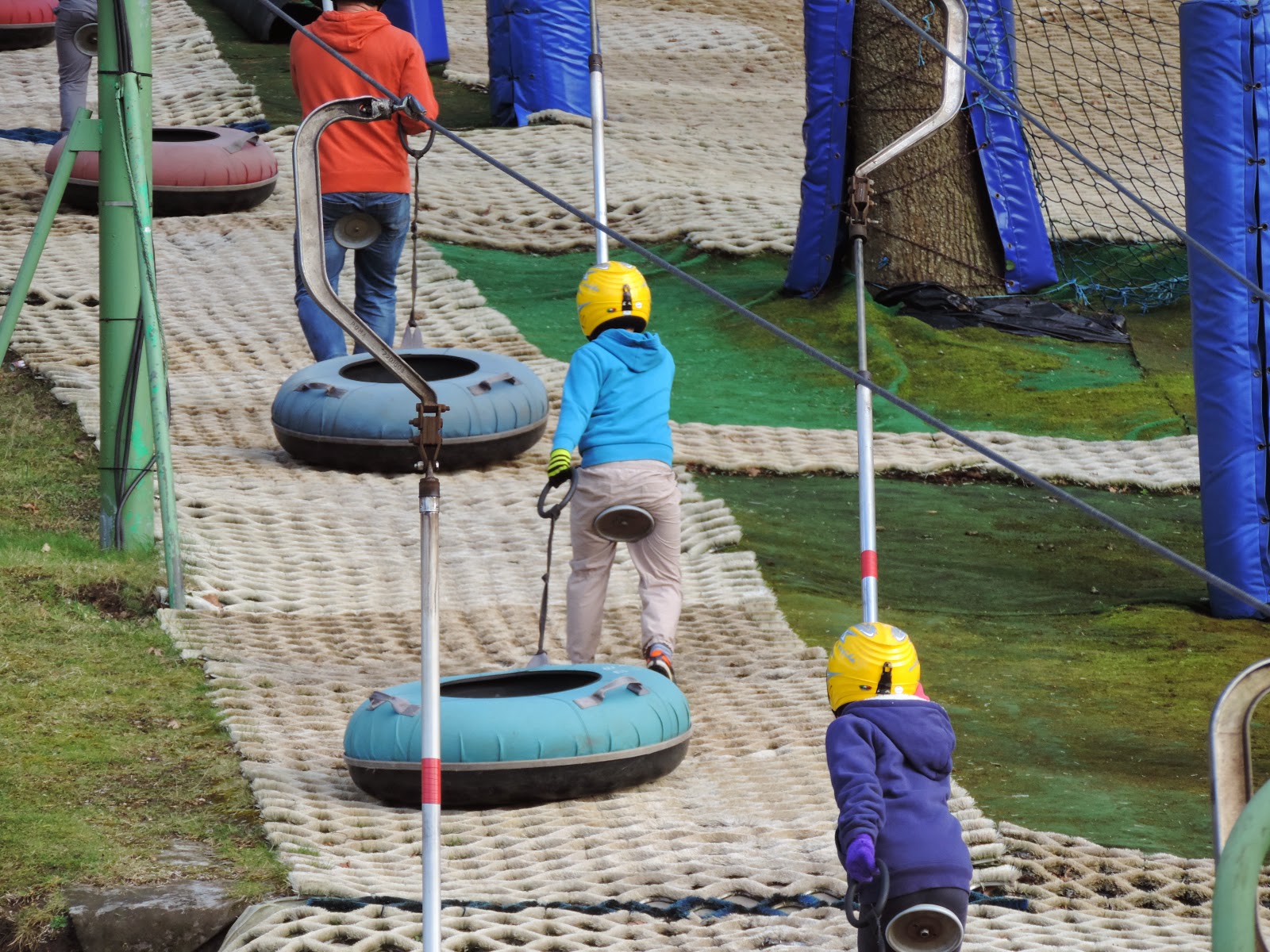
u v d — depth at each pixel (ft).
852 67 176.55
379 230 132.77
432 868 52.85
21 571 104.27
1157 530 130.93
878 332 169.78
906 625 109.91
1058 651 106.63
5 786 78.38
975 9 175.52
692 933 66.80
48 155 207.21
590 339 97.19
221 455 134.10
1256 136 116.06
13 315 113.91
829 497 134.92
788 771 84.23
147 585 105.40
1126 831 79.66
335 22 132.67
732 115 259.80
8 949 66.80
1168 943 66.08
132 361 111.65
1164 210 206.59
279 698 91.91
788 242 193.47
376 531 121.08
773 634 105.19
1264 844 34.42
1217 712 39.50
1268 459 114.52
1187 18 117.08
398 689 83.10
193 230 190.08
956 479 141.28
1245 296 116.16
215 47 273.75
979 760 88.38
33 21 280.10
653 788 82.99
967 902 53.88
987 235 181.78
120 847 73.56
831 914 68.33
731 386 159.22
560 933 66.44
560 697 81.76
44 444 132.46
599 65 125.18
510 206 202.90
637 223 201.16
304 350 159.33
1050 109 255.29
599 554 95.04
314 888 69.56
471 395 132.16
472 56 296.30
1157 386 161.17
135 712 88.58
